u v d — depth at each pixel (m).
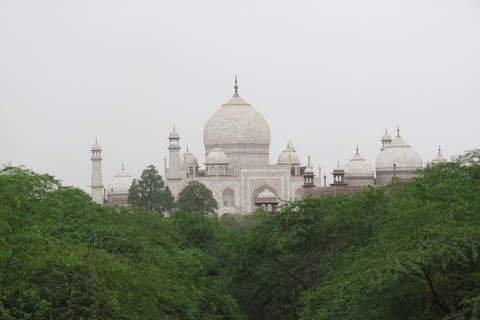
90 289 90.12
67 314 87.94
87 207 128.25
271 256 127.12
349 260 112.31
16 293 86.62
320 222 125.25
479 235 85.81
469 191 106.88
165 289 104.81
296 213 125.69
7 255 86.94
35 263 87.44
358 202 127.19
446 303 85.94
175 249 137.50
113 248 113.69
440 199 110.00
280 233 125.75
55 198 121.88
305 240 124.94
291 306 125.31
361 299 90.88
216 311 125.31
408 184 137.62
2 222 91.69
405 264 83.75
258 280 127.31
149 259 116.00
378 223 116.81
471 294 83.56
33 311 88.25
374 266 86.75
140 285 97.25
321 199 148.12
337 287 92.12
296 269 126.81
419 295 87.38
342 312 93.25
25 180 110.75
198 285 128.12
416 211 100.69
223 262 154.50
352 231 121.50
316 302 98.19
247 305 132.88
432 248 84.62
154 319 98.06
